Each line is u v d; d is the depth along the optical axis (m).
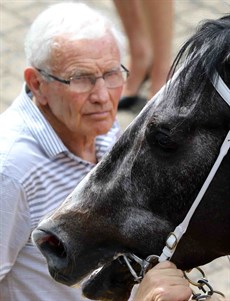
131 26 11.62
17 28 13.84
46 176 6.09
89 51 6.12
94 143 6.48
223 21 5.05
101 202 5.22
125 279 5.37
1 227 5.99
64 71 6.11
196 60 4.93
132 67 11.70
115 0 11.57
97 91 6.15
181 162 4.95
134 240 5.16
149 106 5.12
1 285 6.27
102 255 5.27
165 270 4.99
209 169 4.92
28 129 6.12
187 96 4.91
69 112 6.16
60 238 5.29
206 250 5.18
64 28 6.13
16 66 12.92
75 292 6.20
